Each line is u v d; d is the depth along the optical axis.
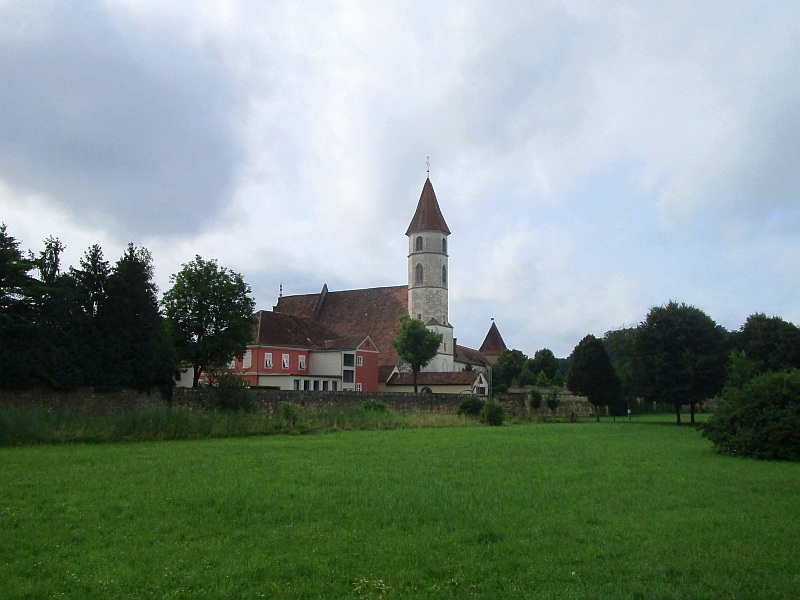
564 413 74.19
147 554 10.41
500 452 26.09
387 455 24.58
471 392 78.56
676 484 17.62
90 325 41.03
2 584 9.00
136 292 42.91
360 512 13.55
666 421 63.31
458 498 15.11
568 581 9.29
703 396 55.25
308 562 10.01
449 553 10.61
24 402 38.06
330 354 77.00
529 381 110.94
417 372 78.94
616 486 17.17
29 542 11.12
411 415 49.81
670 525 12.52
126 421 32.19
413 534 11.82
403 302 93.81
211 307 52.06
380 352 89.00
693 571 9.69
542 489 16.52
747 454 25.44
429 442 31.23
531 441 32.34
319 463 21.78
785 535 11.81
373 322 93.31
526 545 11.05
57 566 9.80
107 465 21.05
